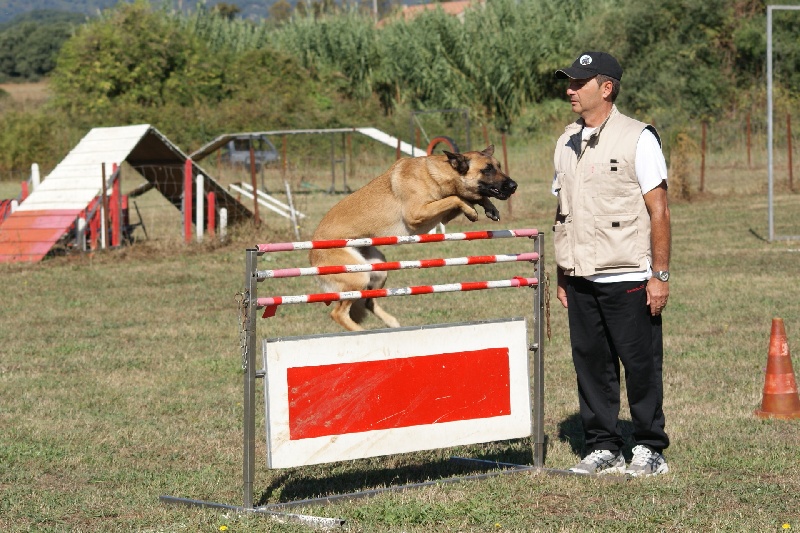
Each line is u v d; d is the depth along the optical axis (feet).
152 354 32.45
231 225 67.26
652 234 18.22
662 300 18.21
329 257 27.45
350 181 111.34
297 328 36.47
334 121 135.64
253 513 16.85
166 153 63.00
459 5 218.38
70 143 129.39
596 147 18.44
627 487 18.02
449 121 139.74
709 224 67.97
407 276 49.60
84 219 57.98
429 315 38.09
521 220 73.77
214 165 127.44
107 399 26.48
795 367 27.89
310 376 16.96
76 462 20.67
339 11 159.43
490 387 18.52
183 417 24.63
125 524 16.60
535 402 19.40
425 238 18.29
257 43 163.12
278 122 135.03
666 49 136.98
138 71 144.05
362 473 19.86
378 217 26.43
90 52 143.84
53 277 50.72
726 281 44.70
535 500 17.42
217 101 148.46
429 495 17.71
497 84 141.69
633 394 18.85
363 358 17.35
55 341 35.06
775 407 23.48
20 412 25.13
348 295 17.49
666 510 16.52
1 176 123.03
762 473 18.89
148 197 100.58
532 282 19.44
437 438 18.04
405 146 89.25
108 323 38.60
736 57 136.36
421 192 25.58
